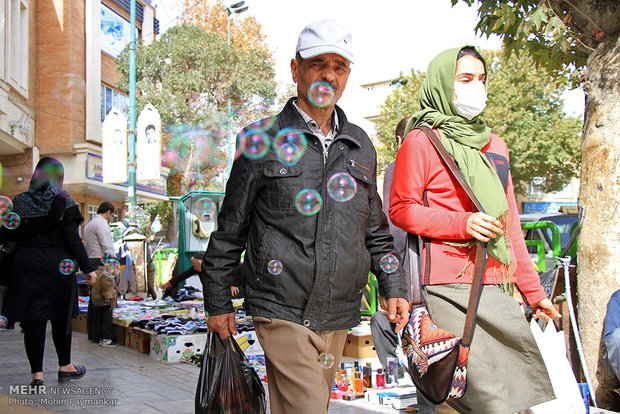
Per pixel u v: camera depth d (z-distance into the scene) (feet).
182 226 31.35
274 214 6.61
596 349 11.57
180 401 11.68
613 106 11.82
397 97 79.05
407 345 7.32
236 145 6.88
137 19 76.95
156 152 51.26
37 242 12.47
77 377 13.56
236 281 15.55
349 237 6.68
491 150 8.11
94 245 19.97
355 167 6.97
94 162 59.57
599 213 11.76
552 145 73.92
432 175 7.61
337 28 6.84
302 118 6.97
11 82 46.42
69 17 56.34
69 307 12.93
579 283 12.11
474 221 6.89
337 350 6.87
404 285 7.50
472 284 6.91
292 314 6.38
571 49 15.39
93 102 60.23
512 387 6.97
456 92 7.87
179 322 18.35
